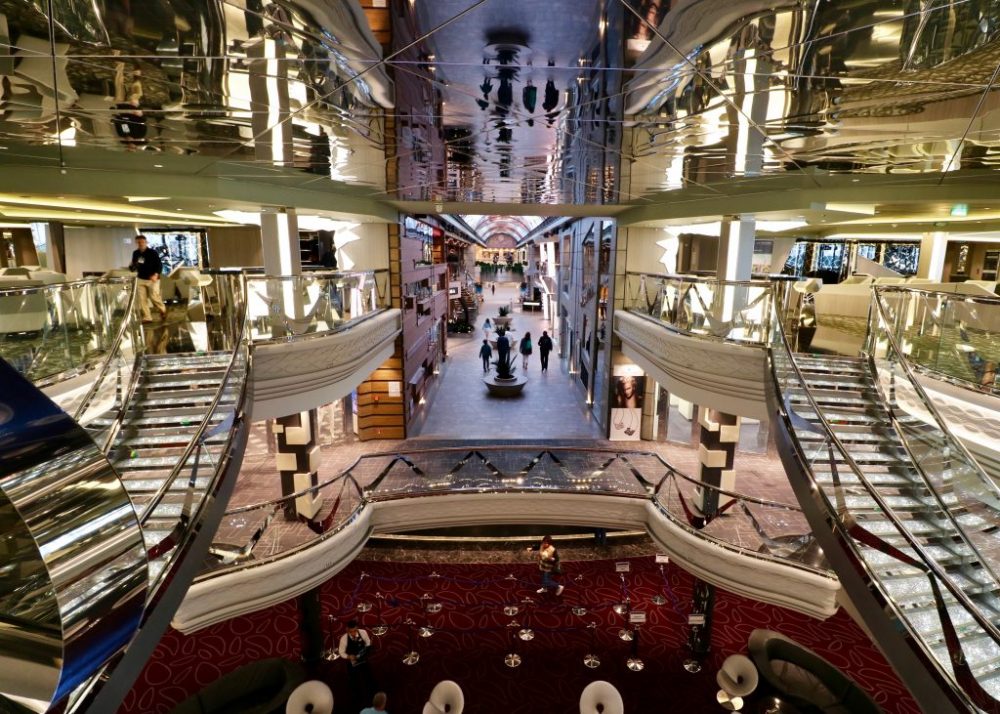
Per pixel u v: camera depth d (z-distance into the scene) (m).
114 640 2.42
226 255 16.30
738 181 7.98
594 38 3.08
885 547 5.10
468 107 4.52
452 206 13.04
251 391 7.16
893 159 5.75
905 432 6.63
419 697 8.38
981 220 10.52
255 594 7.42
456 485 10.77
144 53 3.14
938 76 3.44
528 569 11.95
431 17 2.81
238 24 2.85
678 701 8.32
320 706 6.88
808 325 11.08
